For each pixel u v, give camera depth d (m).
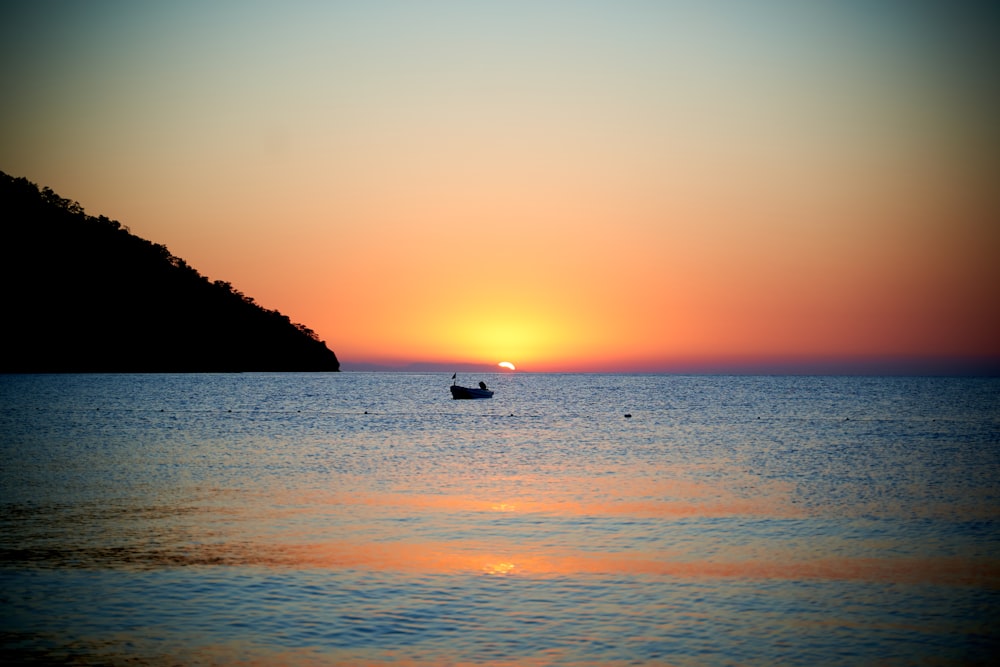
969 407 115.94
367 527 27.03
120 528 26.48
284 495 33.34
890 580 21.06
